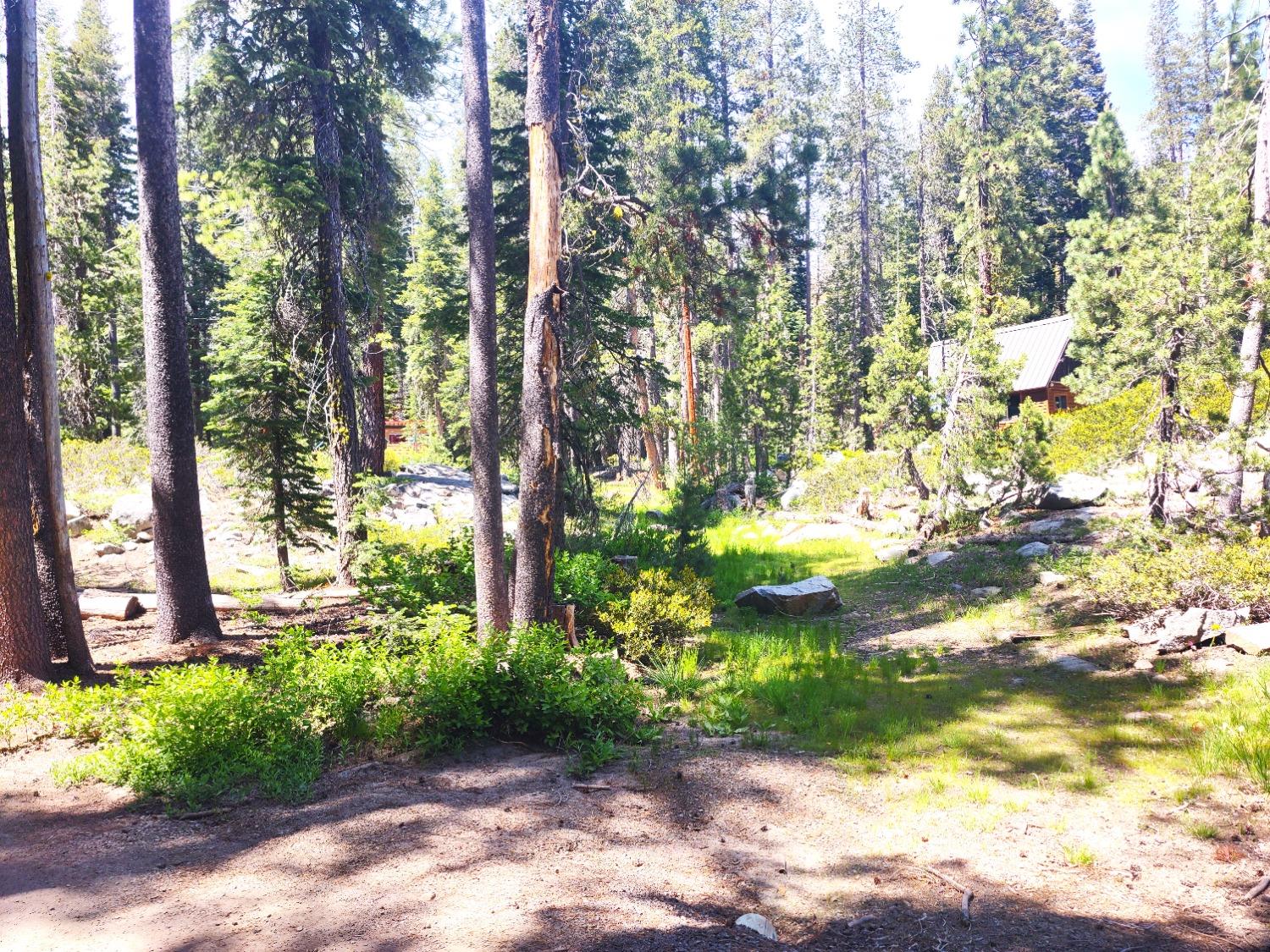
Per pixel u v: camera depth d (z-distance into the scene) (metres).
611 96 22.14
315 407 16.52
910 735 8.03
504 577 10.12
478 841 5.53
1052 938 4.46
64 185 29.06
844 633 12.99
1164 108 61.97
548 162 10.03
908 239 59.09
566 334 14.59
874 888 5.13
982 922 4.66
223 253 16.78
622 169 19.45
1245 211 11.80
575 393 15.52
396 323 27.59
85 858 5.21
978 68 30.88
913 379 20.34
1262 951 4.25
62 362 28.64
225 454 16.47
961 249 33.66
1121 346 12.20
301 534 17.88
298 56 16.42
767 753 7.66
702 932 4.43
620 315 17.16
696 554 16.73
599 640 11.32
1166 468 11.71
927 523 19.36
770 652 11.30
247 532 21.91
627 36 24.73
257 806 6.13
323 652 8.30
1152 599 10.41
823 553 20.52
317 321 16.91
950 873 5.31
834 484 26.31
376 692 7.98
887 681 9.93
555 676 8.12
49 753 7.18
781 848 5.72
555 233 10.07
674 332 38.53
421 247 43.62
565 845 5.55
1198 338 11.71
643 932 4.38
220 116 16.36
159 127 11.01
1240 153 14.04
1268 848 5.40
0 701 8.04
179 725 6.66
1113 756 7.20
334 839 5.51
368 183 18.39
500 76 18.48
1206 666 9.15
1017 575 14.45
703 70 44.25
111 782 6.50
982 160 31.12
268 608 14.15
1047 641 11.09
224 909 4.55
